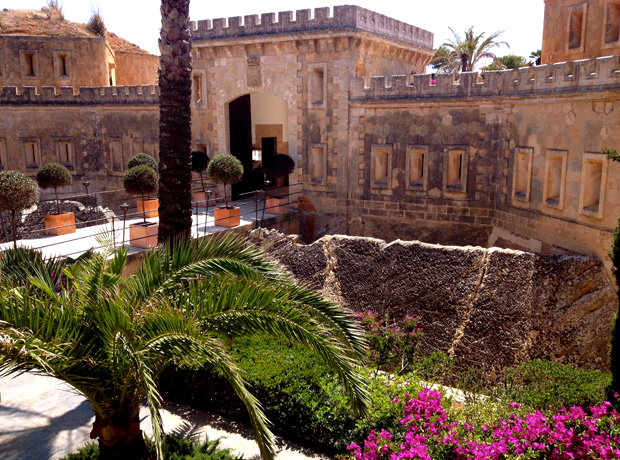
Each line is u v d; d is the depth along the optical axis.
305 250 14.90
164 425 9.11
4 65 32.06
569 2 20.28
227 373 5.77
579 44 20.27
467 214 20.78
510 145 19.16
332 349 6.57
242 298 6.68
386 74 25.73
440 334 12.16
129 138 28.44
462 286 12.50
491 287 12.27
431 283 12.81
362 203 23.17
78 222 21.34
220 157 20.89
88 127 29.41
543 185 17.16
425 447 6.65
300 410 8.62
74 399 10.04
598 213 14.60
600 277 12.40
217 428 9.09
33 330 5.83
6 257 8.38
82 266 7.95
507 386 9.53
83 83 32.84
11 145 29.52
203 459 7.52
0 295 5.91
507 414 7.91
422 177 21.84
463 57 39.56
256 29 24.17
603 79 14.39
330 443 8.42
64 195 29.78
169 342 5.98
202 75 26.27
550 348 11.62
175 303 6.89
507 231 19.42
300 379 9.07
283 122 30.03
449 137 20.67
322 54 23.00
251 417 5.55
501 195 19.73
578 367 11.66
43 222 22.75
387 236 22.80
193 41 25.66
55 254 16.31
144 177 18.47
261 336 10.66
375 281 13.55
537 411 7.09
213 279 7.29
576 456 6.49
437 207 21.39
